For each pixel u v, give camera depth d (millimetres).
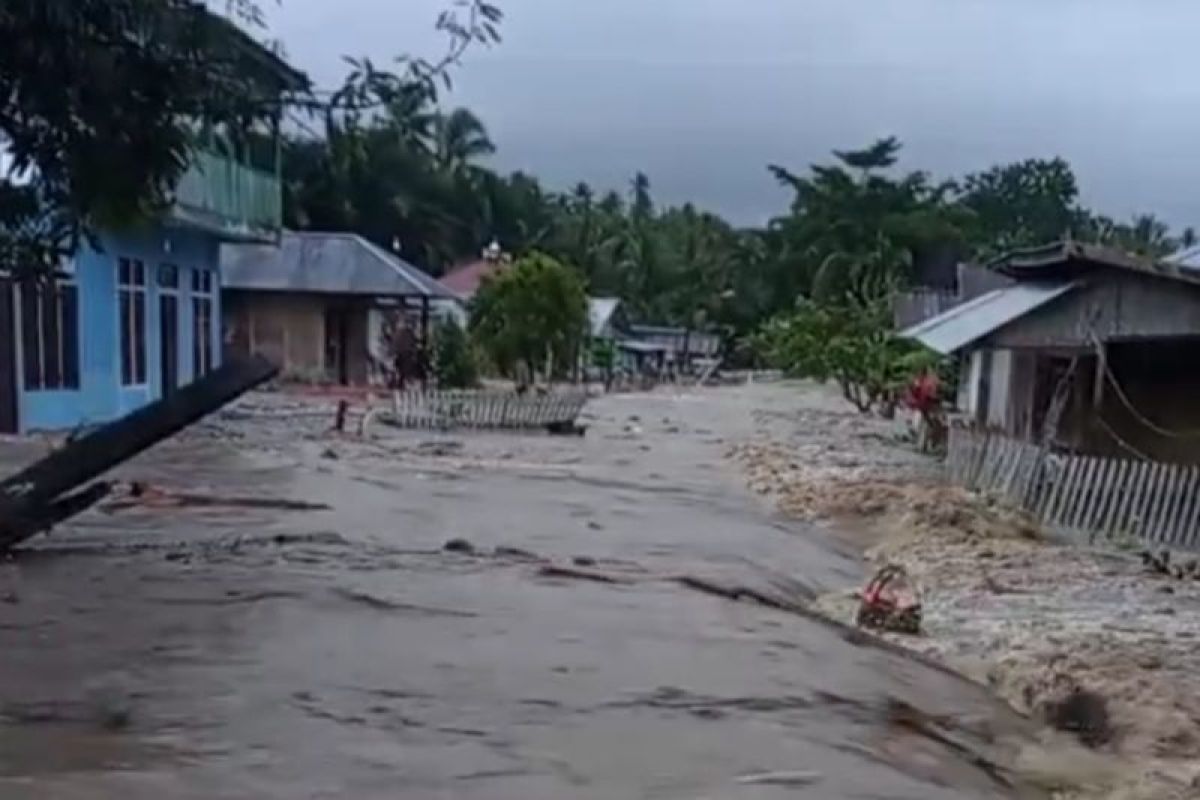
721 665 8258
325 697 7000
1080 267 20453
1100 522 17266
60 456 11414
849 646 9414
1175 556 15312
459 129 83062
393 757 6094
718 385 66500
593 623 9250
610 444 28594
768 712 7273
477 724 6680
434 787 5738
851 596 12414
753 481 21844
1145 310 19828
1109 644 10445
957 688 8820
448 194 76875
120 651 7824
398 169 70000
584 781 5941
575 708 7074
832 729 7047
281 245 40812
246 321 44750
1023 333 21109
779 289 86062
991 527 16828
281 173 36906
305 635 8391
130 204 7445
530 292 43469
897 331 39594
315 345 44875
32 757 5855
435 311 53688
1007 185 97500
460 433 29578
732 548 14398
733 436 32125
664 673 7949
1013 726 8078
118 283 27438
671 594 10711
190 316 32656
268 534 12875
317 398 37312
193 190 27188
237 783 5641
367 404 35312
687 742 6609
